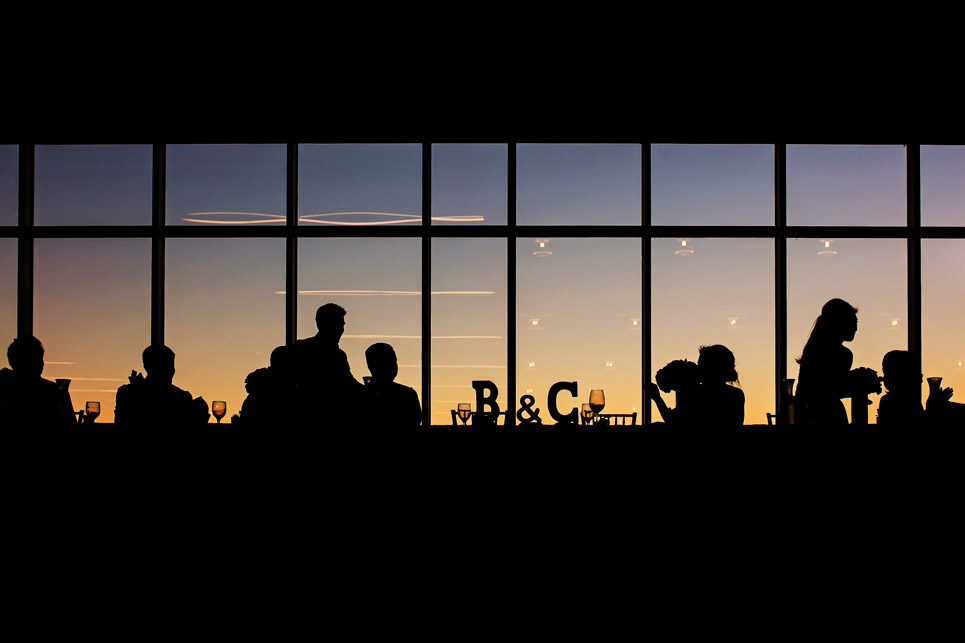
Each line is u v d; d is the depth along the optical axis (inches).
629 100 194.5
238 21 189.8
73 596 105.1
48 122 198.8
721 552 106.1
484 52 192.2
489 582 107.0
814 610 104.2
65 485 106.7
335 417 107.5
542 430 114.3
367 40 191.6
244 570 105.8
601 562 107.2
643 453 108.7
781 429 109.1
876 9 187.2
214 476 106.8
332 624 105.3
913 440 105.6
